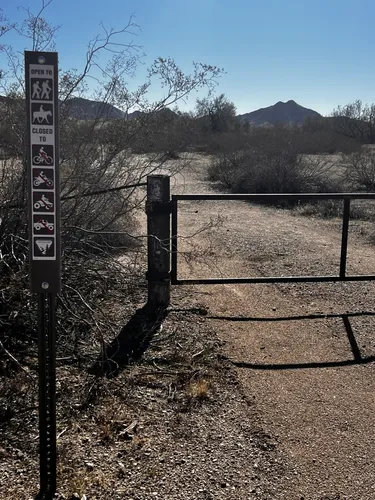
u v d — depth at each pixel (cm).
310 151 3134
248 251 910
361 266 820
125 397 405
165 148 584
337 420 388
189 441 354
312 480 321
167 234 584
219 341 517
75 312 507
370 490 314
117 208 600
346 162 2428
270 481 318
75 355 466
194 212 1406
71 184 518
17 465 319
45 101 268
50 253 278
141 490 303
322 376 457
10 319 469
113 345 491
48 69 266
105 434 355
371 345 521
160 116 561
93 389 411
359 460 342
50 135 270
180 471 322
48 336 287
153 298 595
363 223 1263
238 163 2055
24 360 445
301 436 366
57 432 355
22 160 493
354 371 468
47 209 275
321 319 587
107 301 593
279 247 948
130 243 738
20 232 498
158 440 353
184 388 424
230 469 327
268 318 587
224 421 381
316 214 1399
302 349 510
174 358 474
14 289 470
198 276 732
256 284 714
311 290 687
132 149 574
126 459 331
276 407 403
